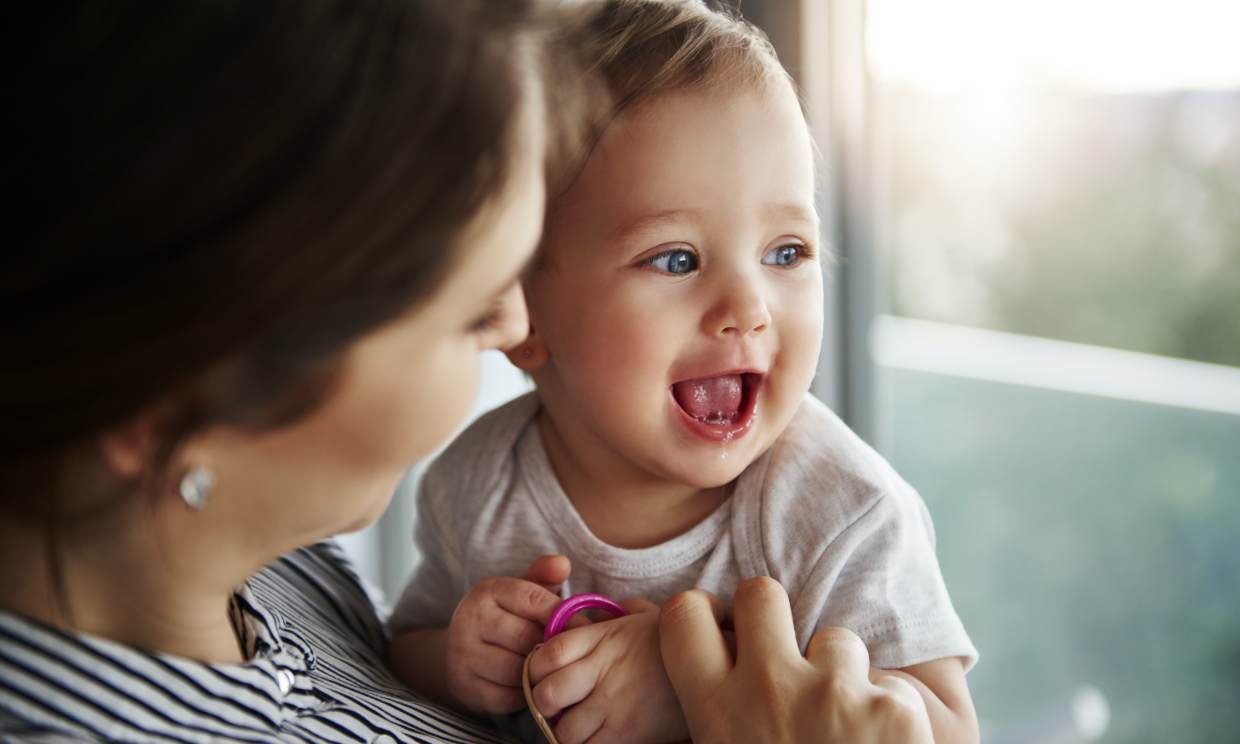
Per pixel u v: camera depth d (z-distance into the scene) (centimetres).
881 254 168
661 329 75
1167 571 196
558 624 75
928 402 192
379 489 56
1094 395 196
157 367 44
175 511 54
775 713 63
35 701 52
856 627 76
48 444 46
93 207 41
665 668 70
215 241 42
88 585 56
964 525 200
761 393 77
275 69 42
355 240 44
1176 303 187
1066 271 190
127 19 41
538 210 52
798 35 139
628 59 77
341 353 47
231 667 58
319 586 84
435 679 86
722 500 83
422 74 44
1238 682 193
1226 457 188
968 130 172
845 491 79
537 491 87
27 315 42
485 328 55
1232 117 174
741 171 74
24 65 41
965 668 78
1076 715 196
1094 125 180
